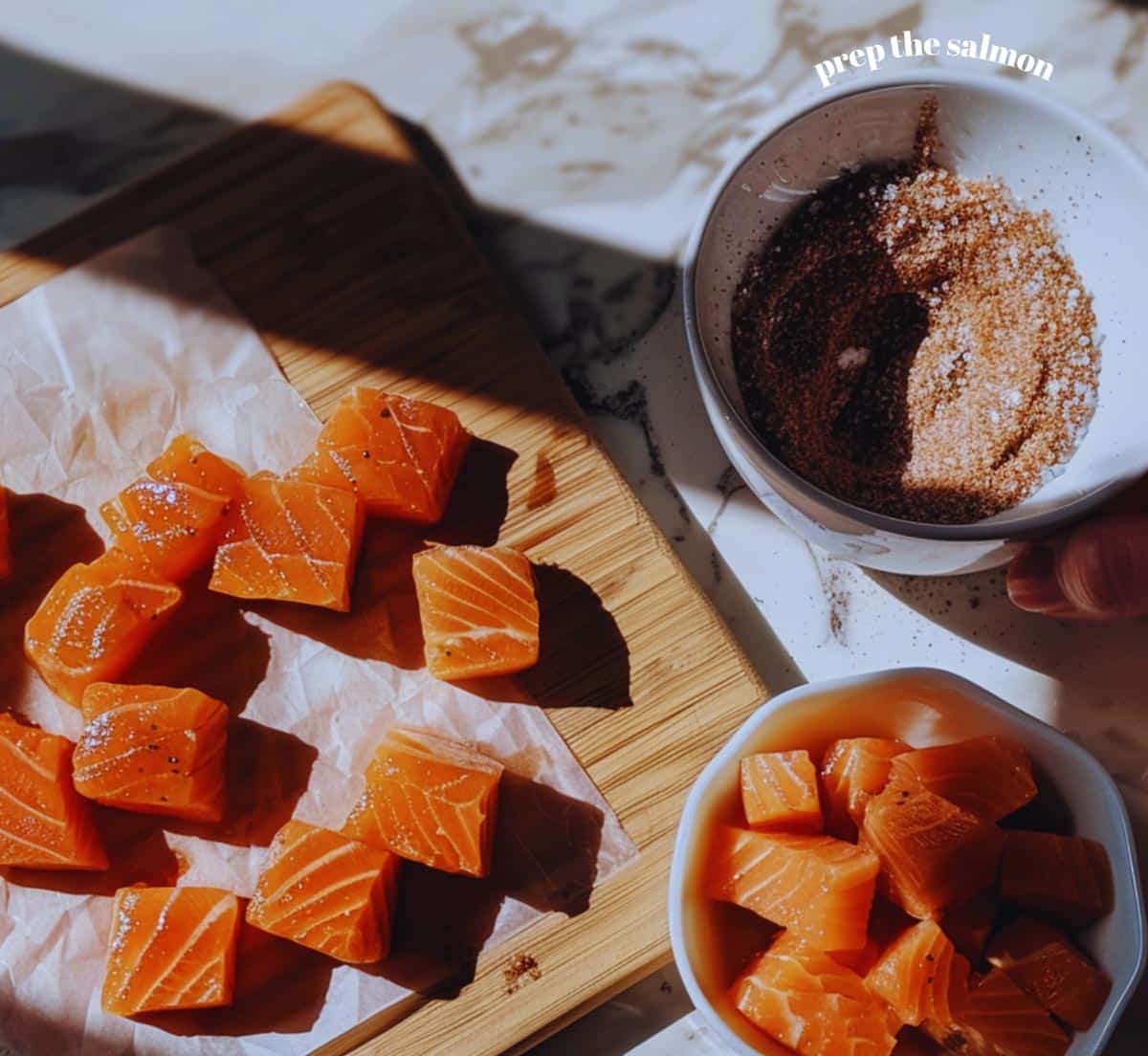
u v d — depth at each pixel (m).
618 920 0.36
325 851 0.35
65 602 0.37
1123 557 0.33
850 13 0.41
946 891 0.33
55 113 0.43
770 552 0.38
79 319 0.39
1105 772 0.32
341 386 0.39
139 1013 0.36
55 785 0.36
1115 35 0.41
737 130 0.41
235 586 0.37
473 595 0.36
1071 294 0.35
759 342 0.35
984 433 0.34
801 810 0.33
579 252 0.41
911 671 0.33
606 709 0.37
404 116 0.42
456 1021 0.35
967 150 0.35
